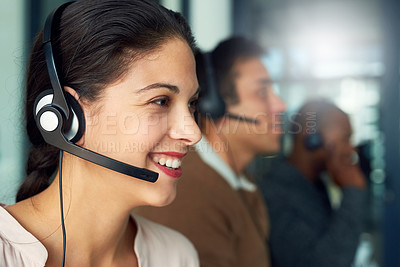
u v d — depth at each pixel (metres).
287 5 3.06
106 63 0.55
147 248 0.71
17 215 0.56
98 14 0.56
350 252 1.41
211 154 1.05
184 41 0.59
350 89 2.97
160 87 0.56
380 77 2.92
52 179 0.66
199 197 0.95
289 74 3.04
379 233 2.96
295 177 1.46
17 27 1.61
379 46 2.92
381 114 2.91
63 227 0.54
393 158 2.89
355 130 2.93
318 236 1.41
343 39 2.98
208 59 1.15
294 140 1.62
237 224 1.02
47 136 0.56
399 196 2.88
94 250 0.60
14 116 0.81
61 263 0.57
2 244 0.51
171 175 0.60
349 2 2.97
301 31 3.05
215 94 1.12
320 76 3.00
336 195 2.04
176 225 0.91
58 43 0.58
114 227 0.61
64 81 0.57
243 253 1.07
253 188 1.31
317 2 3.02
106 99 0.56
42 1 1.67
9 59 1.53
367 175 2.92
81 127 0.56
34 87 0.61
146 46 0.55
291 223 1.40
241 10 3.04
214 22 2.86
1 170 1.28
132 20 0.56
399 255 2.91
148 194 0.58
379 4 2.92
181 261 0.77
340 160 1.59
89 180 0.57
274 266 1.38
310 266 1.37
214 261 0.91
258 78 1.19
